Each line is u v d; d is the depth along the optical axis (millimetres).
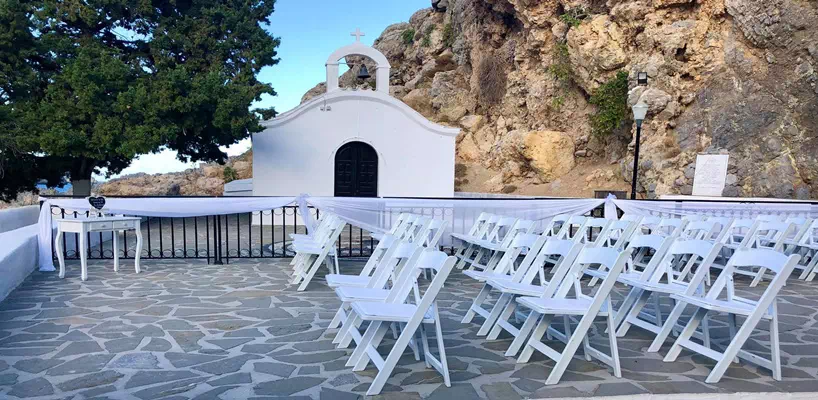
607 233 6953
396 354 3768
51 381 3926
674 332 5355
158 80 15711
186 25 18391
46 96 15156
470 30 33625
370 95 17312
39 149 14594
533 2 27109
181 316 5770
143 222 16344
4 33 14891
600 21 23812
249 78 18609
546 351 4199
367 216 9664
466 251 8977
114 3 16688
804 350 4855
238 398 3645
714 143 19141
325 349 4715
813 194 16875
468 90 34375
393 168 17594
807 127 17562
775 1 18453
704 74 20297
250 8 20047
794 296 7203
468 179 29891
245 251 10938
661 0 21297
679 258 8383
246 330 5273
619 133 24531
